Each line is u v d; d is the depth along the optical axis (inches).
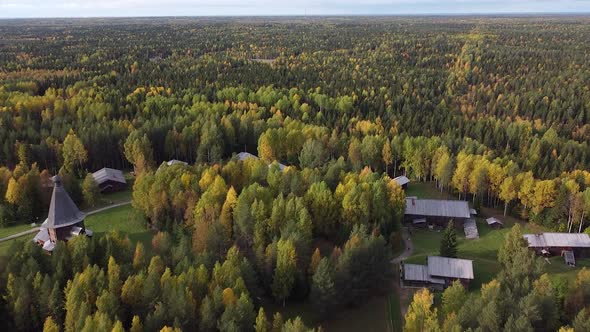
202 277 2549.2
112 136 5177.2
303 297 3014.3
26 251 2733.8
